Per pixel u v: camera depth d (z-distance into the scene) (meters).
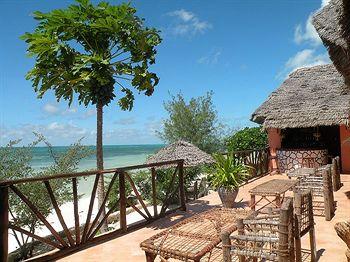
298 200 4.05
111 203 11.60
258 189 6.54
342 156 12.06
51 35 6.17
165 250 3.49
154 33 6.75
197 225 4.36
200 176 13.03
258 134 14.34
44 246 8.60
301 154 12.14
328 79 13.27
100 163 6.89
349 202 7.38
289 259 3.00
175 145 7.62
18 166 7.46
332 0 4.94
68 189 8.39
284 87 13.91
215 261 3.95
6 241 4.11
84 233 5.20
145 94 6.91
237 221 3.57
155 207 6.74
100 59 5.99
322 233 5.37
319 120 11.37
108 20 6.02
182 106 18.42
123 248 5.10
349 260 2.85
